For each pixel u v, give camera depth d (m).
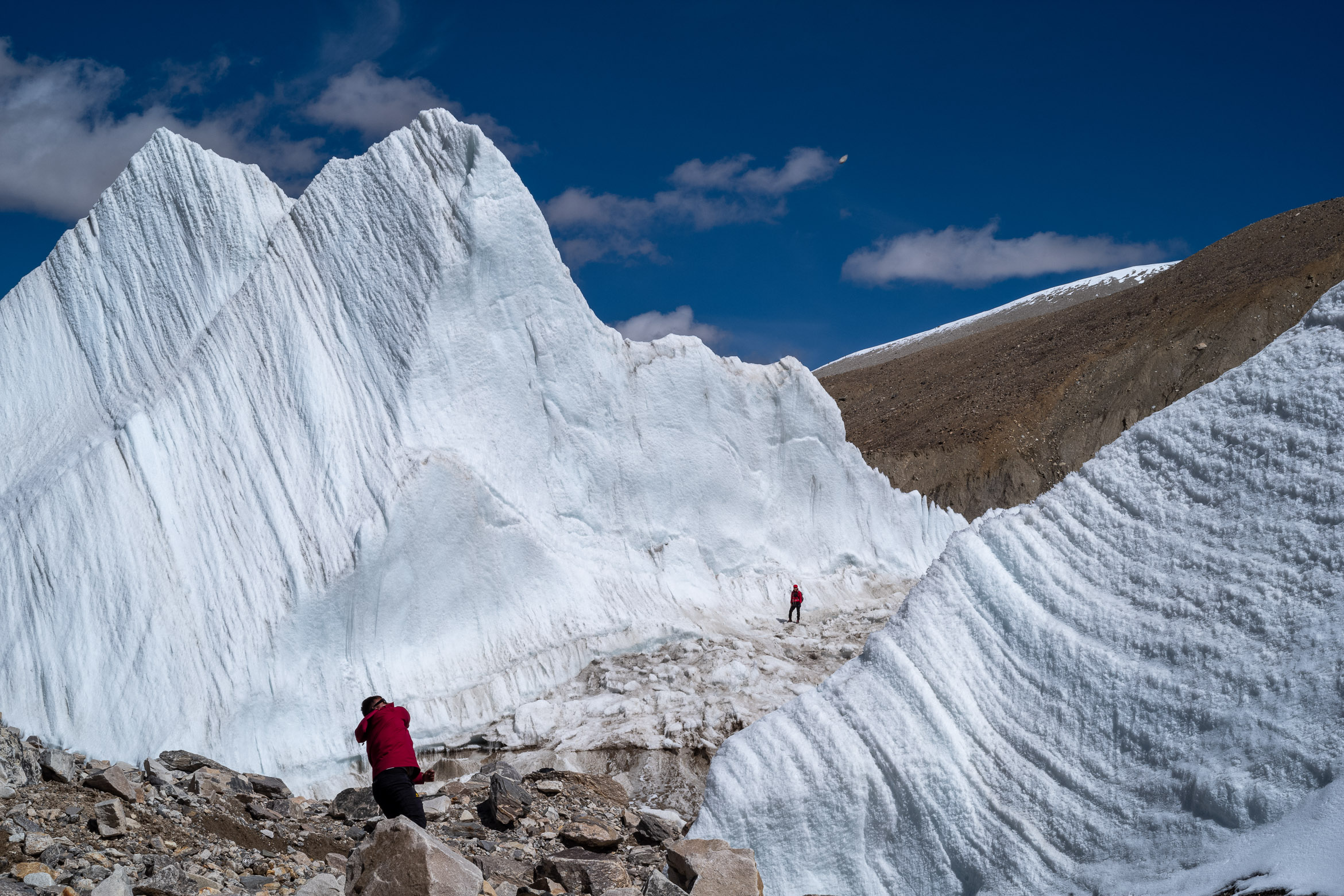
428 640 13.74
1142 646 6.52
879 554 19.94
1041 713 6.73
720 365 18.42
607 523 16.69
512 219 15.64
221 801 8.01
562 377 16.27
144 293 15.36
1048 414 51.72
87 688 11.51
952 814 6.68
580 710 13.70
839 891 6.95
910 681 7.33
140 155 15.83
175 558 12.42
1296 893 4.37
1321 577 5.93
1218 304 52.34
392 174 15.26
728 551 17.91
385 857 5.20
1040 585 7.30
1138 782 5.98
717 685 14.23
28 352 15.29
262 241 15.57
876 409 69.81
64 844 5.89
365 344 14.74
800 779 7.32
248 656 12.12
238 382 13.90
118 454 12.93
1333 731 5.23
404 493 13.45
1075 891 5.80
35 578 12.17
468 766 12.73
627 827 9.38
